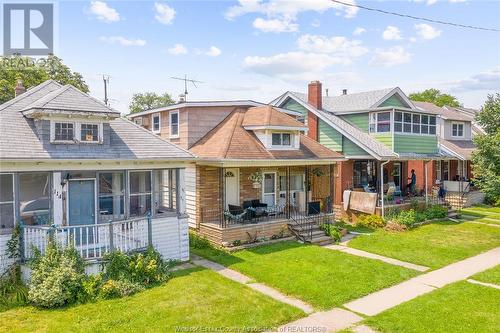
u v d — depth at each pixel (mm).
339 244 17328
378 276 12664
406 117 24703
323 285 11695
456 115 33594
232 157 16469
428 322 9219
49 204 12227
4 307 9773
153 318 9195
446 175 33000
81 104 12805
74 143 12633
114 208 13922
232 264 13797
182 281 11914
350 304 10445
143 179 14445
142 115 22844
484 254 15914
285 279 12172
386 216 21844
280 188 20703
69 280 10359
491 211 27328
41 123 12148
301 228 18172
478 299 10703
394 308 10078
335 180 23547
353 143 23109
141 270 11672
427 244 17406
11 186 11680
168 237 14164
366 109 24719
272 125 18484
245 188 19188
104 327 8711
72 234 11656
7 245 11328
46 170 11898
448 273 13281
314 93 26203
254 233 17047
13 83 30750
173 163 14438
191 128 19281
